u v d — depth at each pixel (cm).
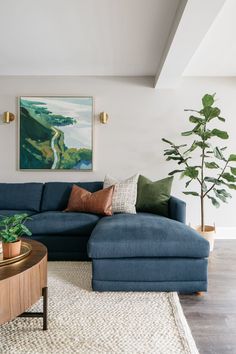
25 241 200
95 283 202
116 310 177
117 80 364
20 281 138
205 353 138
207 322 166
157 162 367
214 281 226
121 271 201
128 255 200
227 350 140
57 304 185
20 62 323
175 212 265
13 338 148
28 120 363
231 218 366
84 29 247
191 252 199
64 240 266
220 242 343
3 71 351
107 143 366
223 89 364
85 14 224
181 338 148
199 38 227
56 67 338
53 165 364
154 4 209
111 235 207
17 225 165
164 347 141
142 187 311
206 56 297
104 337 149
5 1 207
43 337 149
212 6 184
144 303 187
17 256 157
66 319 166
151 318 168
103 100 365
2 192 330
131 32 251
